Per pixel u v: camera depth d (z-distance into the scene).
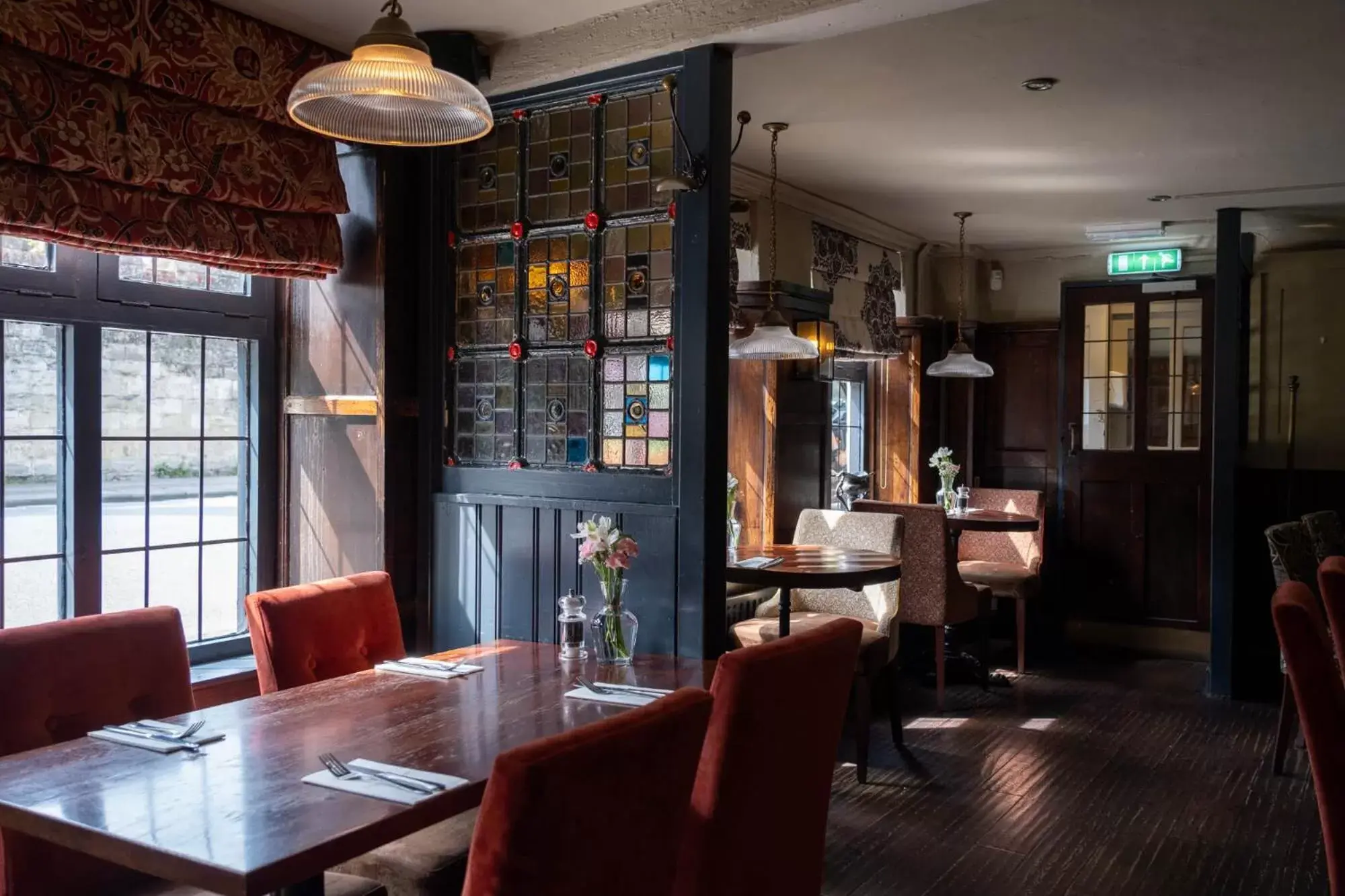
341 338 3.72
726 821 1.98
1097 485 7.04
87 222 2.83
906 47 3.55
